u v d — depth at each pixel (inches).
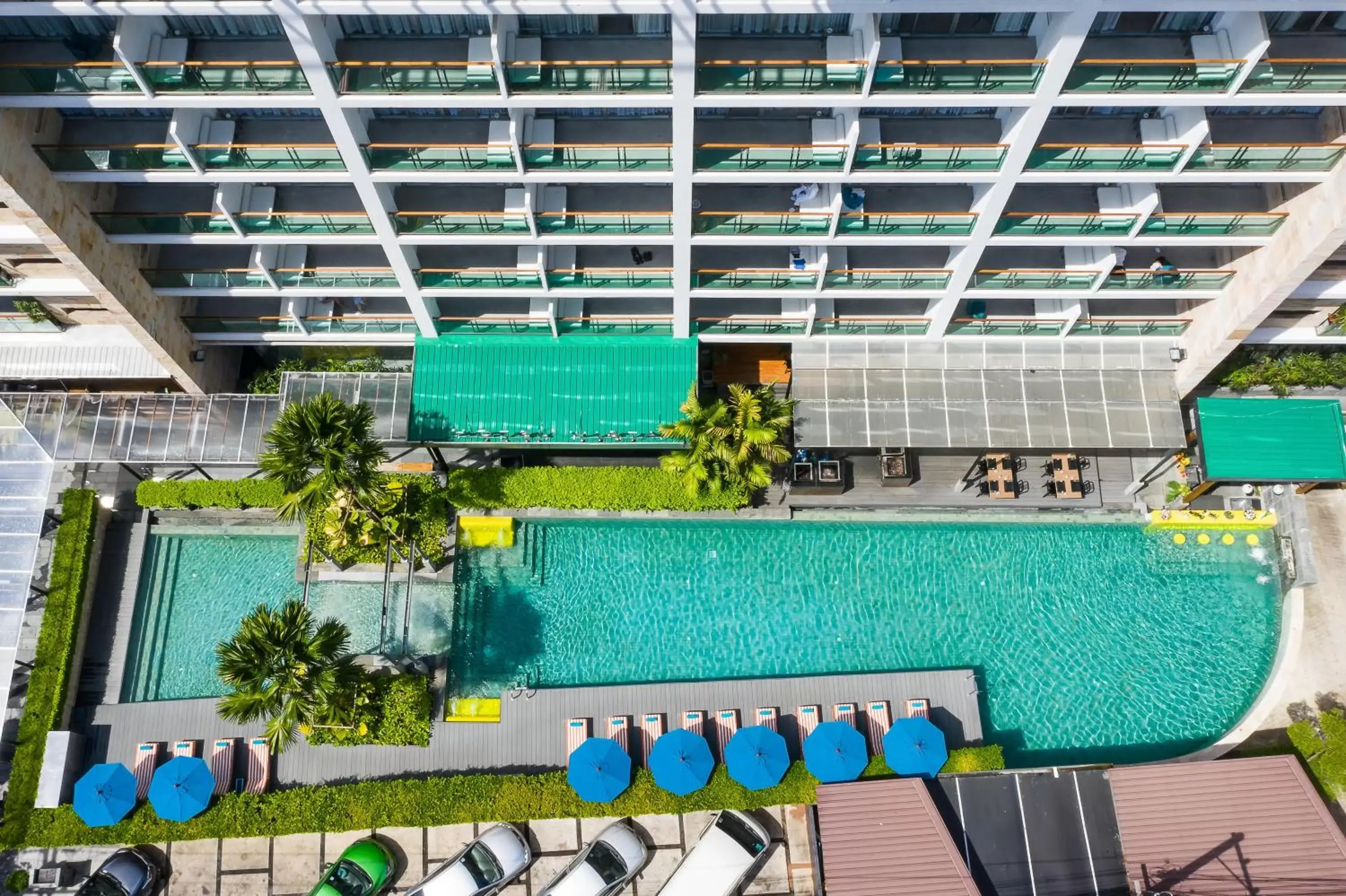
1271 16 979.3
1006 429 1409.9
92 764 1363.2
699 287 1286.9
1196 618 1451.8
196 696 1428.4
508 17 957.2
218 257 1290.6
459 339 1430.9
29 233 1163.9
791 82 973.2
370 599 1471.5
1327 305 1364.4
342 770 1350.9
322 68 918.4
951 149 1061.8
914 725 1286.9
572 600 1480.1
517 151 1026.7
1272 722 1354.6
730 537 1515.7
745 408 1338.6
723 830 1280.8
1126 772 1229.1
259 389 1520.7
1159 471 1508.4
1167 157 1057.5
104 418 1450.5
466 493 1478.8
